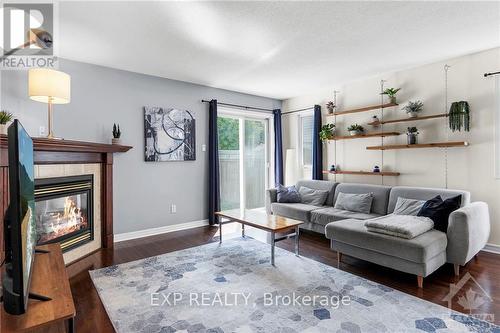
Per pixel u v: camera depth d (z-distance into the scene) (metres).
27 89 3.20
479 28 2.73
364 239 2.76
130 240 3.93
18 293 1.06
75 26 2.61
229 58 3.48
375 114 4.34
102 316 2.04
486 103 3.31
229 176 5.35
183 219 4.56
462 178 3.51
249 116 5.60
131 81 4.00
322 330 1.84
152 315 2.03
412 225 2.61
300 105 5.55
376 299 2.24
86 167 3.36
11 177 1.05
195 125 4.67
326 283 2.54
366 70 4.02
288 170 5.55
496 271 2.76
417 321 1.93
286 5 2.29
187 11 2.36
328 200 4.47
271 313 2.05
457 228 2.62
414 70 3.91
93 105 3.67
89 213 3.41
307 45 3.11
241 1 2.22
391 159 4.18
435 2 2.28
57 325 1.65
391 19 2.54
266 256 3.24
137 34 2.78
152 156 4.18
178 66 3.79
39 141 2.57
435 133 3.73
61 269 1.58
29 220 1.35
